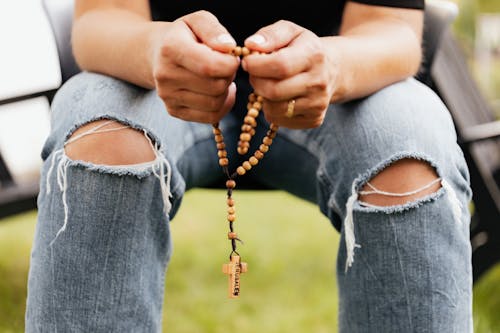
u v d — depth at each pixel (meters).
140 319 1.08
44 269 1.06
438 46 1.34
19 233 2.53
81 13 1.25
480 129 1.72
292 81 1.02
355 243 1.10
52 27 1.34
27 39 1.67
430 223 1.07
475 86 1.95
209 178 1.33
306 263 2.28
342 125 1.16
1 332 1.77
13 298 1.97
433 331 1.07
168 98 1.05
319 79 1.03
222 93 1.03
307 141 1.27
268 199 3.01
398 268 1.07
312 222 2.70
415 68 1.21
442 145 1.10
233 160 1.34
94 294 1.06
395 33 1.20
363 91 1.14
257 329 1.82
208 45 1.02
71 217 1.06
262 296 2.03
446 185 1.07
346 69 1.10
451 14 1.35
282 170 1.33
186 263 2.27
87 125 1.08
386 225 1.07
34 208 1.72
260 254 2.33
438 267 1.07
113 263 1.06
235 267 1.10
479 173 1.76
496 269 2.03
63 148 1.08
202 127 1.28
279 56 1.01
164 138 1.13
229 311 1.93
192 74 1.02
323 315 1.90
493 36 4.71
